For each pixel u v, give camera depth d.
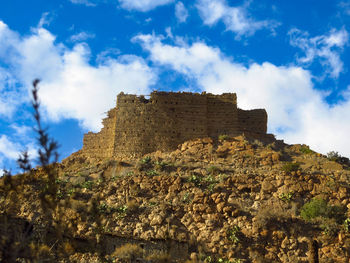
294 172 38.03
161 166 40.44
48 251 28.36
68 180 39.88
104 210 34.44
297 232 32.84
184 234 32.59
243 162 41.69
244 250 31.75
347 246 31.56
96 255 31.08
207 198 35.31
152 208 35.00
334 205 34.94
